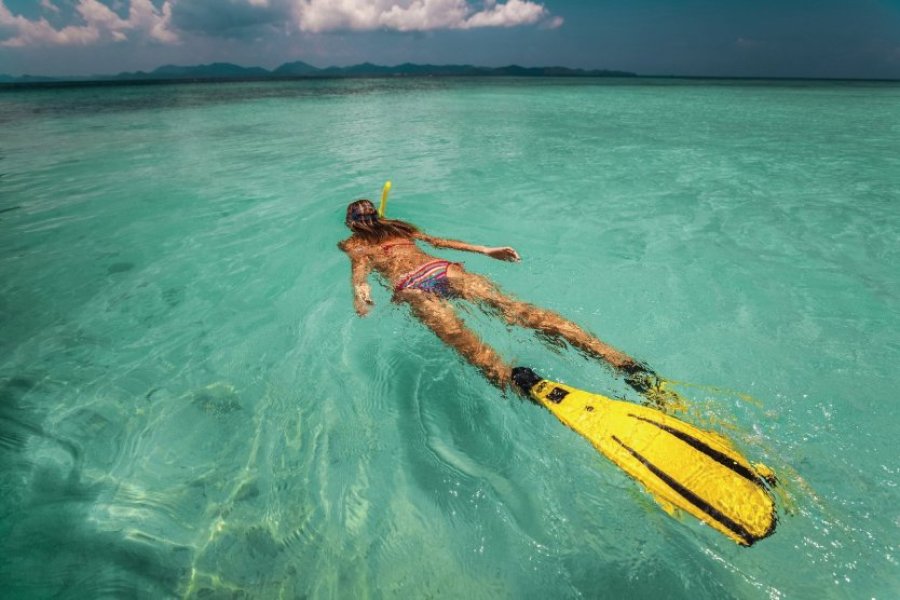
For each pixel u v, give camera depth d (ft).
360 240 11.73
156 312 10.98
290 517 6.09
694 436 6.43
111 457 7.03
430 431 7.26
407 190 20.27
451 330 8.80
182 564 5.55
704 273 12.12
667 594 4.88
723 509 5.51
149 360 9.26
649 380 7.75
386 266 11.01
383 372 8.55
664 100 73.97
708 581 4.93
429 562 5.46
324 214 17.08
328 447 7.12
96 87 127.03
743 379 7.98
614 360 8.14
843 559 4.97
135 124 44.47
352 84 149.28
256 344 9.68
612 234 14.96
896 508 5.47
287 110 58.75
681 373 8.21
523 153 28.78
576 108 59.98
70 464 6.90
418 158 27.40
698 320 9.95
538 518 5.80
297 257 13.66
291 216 17.01
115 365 9.12
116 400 8.18
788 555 5.04
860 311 10.21
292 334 9.96
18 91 107.24
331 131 39.47
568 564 5.27
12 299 11.63
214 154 29.19
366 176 23.00
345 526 5.94
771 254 13.29
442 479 6.46
